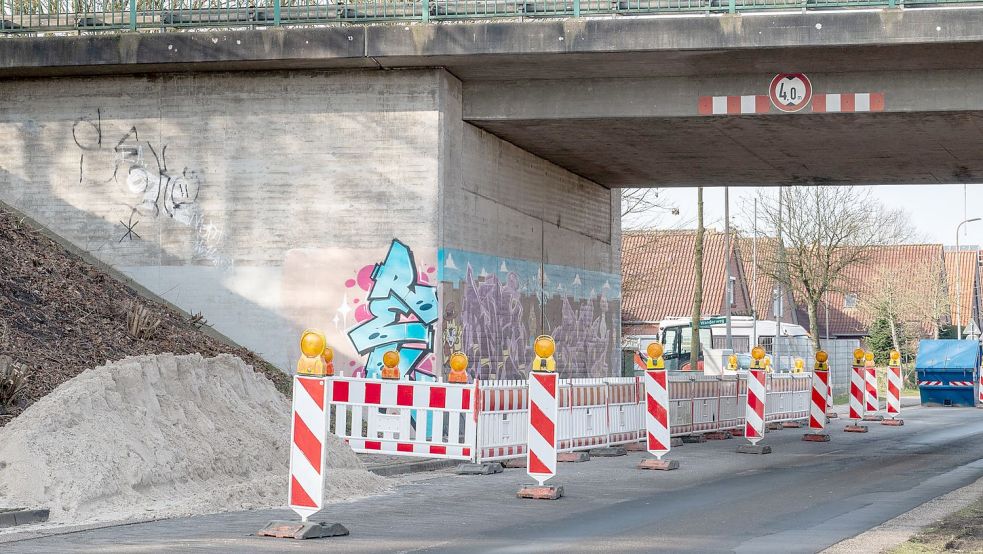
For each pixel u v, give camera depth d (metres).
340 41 21.83
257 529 11.05
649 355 18.38
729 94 22.44
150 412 13.26
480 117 23.42
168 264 23.33
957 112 21.70
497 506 13.34
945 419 34.81
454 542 10.54
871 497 14.59
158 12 22.94
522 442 18.25
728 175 30.36
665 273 74.94
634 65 21.94
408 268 22.50
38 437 11.94
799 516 12.70
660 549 10.27
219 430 14.02
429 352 22.33
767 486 15.84
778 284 62.44
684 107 22.64
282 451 14.59
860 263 61.31
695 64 21.75
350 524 11.64
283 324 22.92
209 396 14.36
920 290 75.06
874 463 19.69
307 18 22.38
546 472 14.27
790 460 20.14
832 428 30.00
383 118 22.72
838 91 22.02
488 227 24.83
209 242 23.23
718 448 22.73
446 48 21.50
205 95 23.33
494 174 25.17
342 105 22.89
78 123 23.67
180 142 23.39
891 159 27.23
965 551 9.99
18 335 17.48
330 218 22.86
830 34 20.14
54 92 23.75
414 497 14.13
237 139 23.20
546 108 23.19
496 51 21.33
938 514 12.84
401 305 22.47
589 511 12.99
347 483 14.45
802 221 57.97
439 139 22.50
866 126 23.25
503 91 23.39
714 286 73.19
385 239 22.62
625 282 53.44
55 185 23.67
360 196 22.75
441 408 17.39
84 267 21.98
